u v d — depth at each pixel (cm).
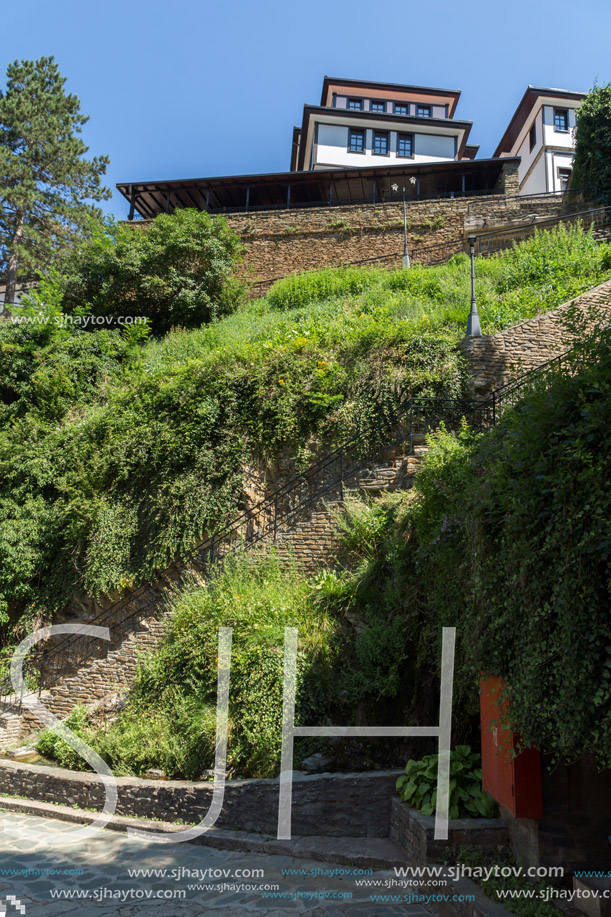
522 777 598
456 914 571
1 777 1016
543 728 533
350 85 3834
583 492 498
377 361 1241
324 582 963
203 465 1253
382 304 1759
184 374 1400
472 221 2248
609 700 472
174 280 2195
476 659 618
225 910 611
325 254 2469
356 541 1008
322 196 3109
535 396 587
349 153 3612
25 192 2956
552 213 2195
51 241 3030
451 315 1488
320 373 1255
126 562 1252
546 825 598
